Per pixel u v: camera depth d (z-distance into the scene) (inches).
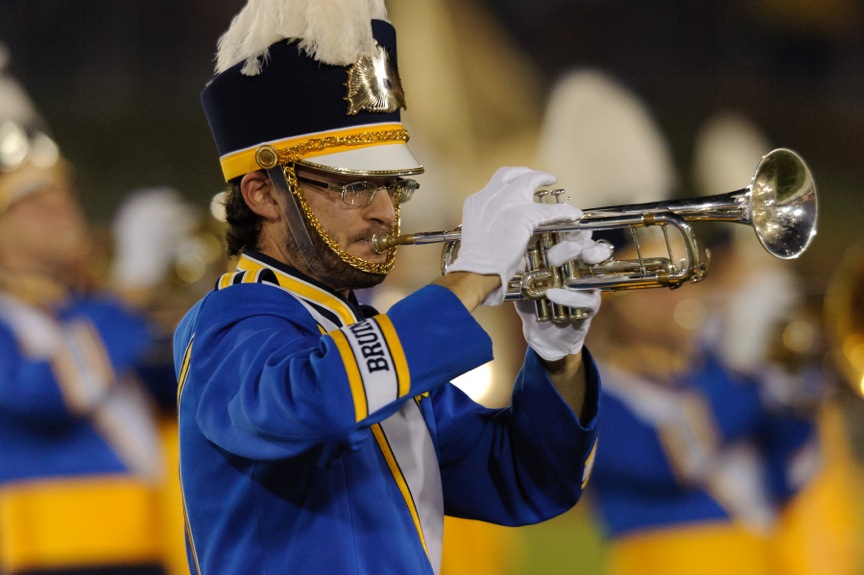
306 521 245.6
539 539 935.0
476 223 256.2
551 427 278.5
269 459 231.3
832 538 627.5
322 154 257.8
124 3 1636.3
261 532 246.7
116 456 592.7
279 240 267.3
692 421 596.1
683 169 1721.2
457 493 289.9
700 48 1841.8
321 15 255.9
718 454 598.2
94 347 592.4
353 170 256.4
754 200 265.3
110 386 594.2
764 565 602.9
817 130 1846.7
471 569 626.2
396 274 724.0
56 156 608.1
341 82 258.5
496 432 289.3
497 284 249.0
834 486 643.5
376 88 261.1
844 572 634.8
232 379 239.3
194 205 1566.2
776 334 612.4
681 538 594.9
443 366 235.8
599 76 669.3
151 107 1619.1
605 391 600.7
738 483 599.8
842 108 1867.6
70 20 1616.6
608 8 1779.0
